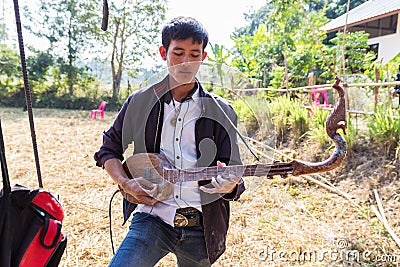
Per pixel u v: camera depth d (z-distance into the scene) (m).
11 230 1.29
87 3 20.22
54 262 1.47
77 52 20.27
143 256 1.72
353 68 13.42
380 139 5.83
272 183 5.60
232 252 3.54
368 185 5.18
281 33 13.73
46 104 19.16
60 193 5.29
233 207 4.64
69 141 9.38
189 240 1.87
